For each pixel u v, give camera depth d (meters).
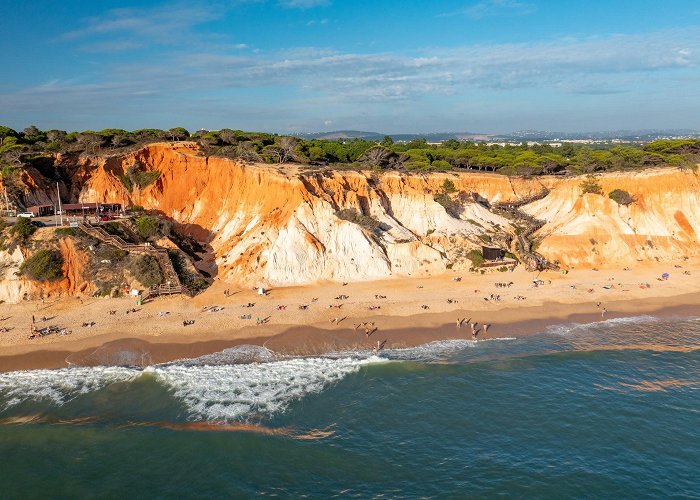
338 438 40.62
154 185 91.12
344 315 64.44
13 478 36.28
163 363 51.94
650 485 35.09
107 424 42.19
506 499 33.94
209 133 116.81
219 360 52.75
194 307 65.75
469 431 41.53
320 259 79.12
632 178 99.62
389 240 86.00
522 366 52.62
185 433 41.00
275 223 81.88
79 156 91.62
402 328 61.31
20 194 81.38
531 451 38.94
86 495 34.75
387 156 123.69
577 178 104.56
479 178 109.38
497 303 69.50
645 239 91.56
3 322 59.75
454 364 52.84
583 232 91.62
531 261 84.00
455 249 86.94
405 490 34.84
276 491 34.84
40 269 65.31
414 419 43.16
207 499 34.25
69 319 60.91
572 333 61.00
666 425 42.12
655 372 51.31
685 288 76.38
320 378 49.66
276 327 60.41
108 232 74.19
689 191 96.94
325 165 105.50
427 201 95.00
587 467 37.03
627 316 66.31
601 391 47.62
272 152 107.25
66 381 48.28
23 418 42.88
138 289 68.12
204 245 84.69
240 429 41.62
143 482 35.88
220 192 90.81
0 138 98.25
